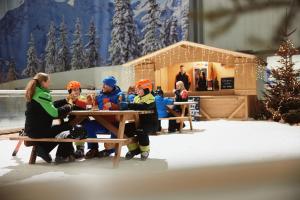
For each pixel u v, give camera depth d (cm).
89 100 495
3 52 1705
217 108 1233
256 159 195
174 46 1280
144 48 1666
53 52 1731
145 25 1659
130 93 796
